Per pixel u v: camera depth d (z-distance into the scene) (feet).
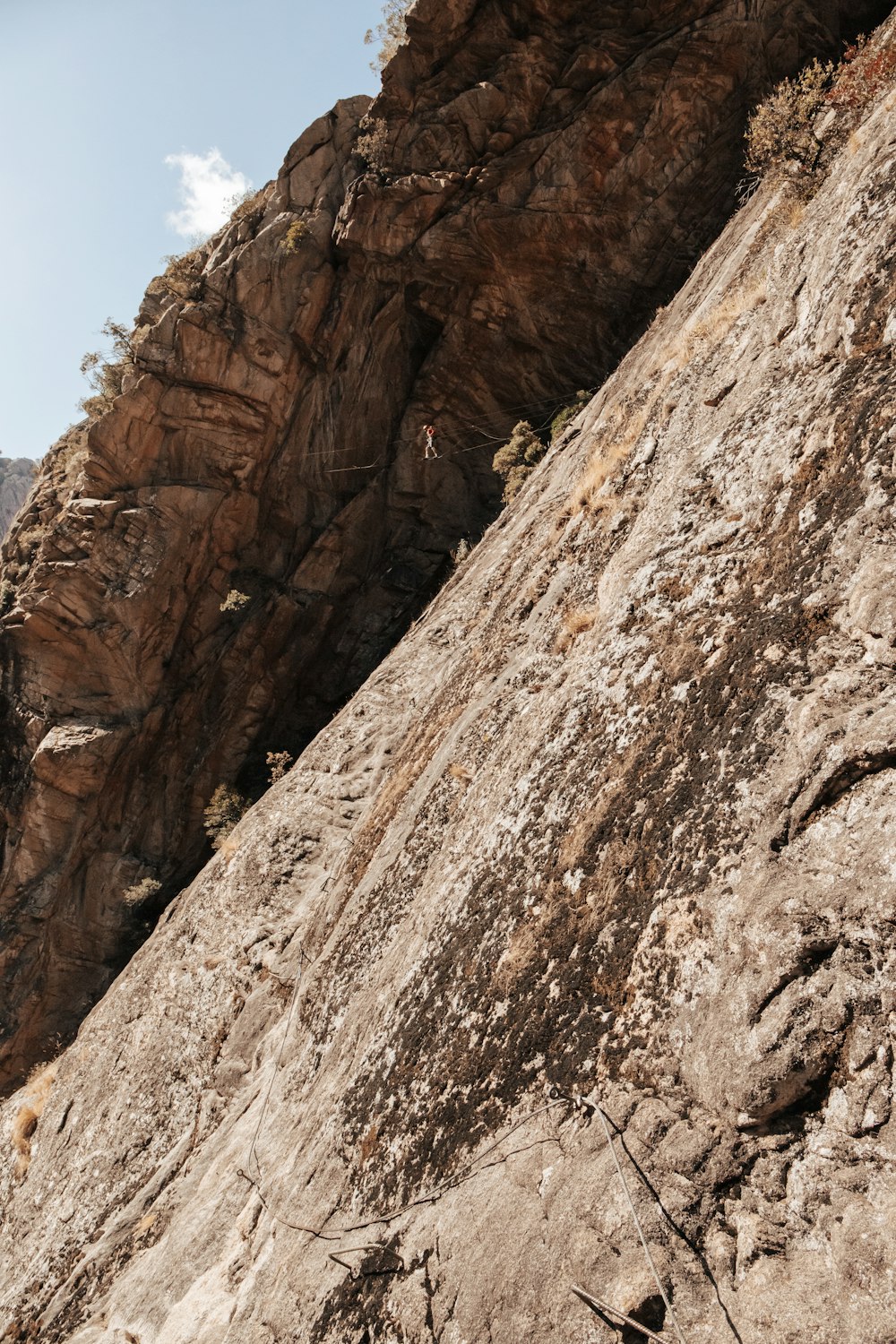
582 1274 11.63
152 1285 25.93
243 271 80.28
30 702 81.20
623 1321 10.80
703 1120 11.48
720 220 69.05
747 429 21.06
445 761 29.68
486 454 82.69
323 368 81.66
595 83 70.69
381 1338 14.56
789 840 12.27
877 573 13.50
